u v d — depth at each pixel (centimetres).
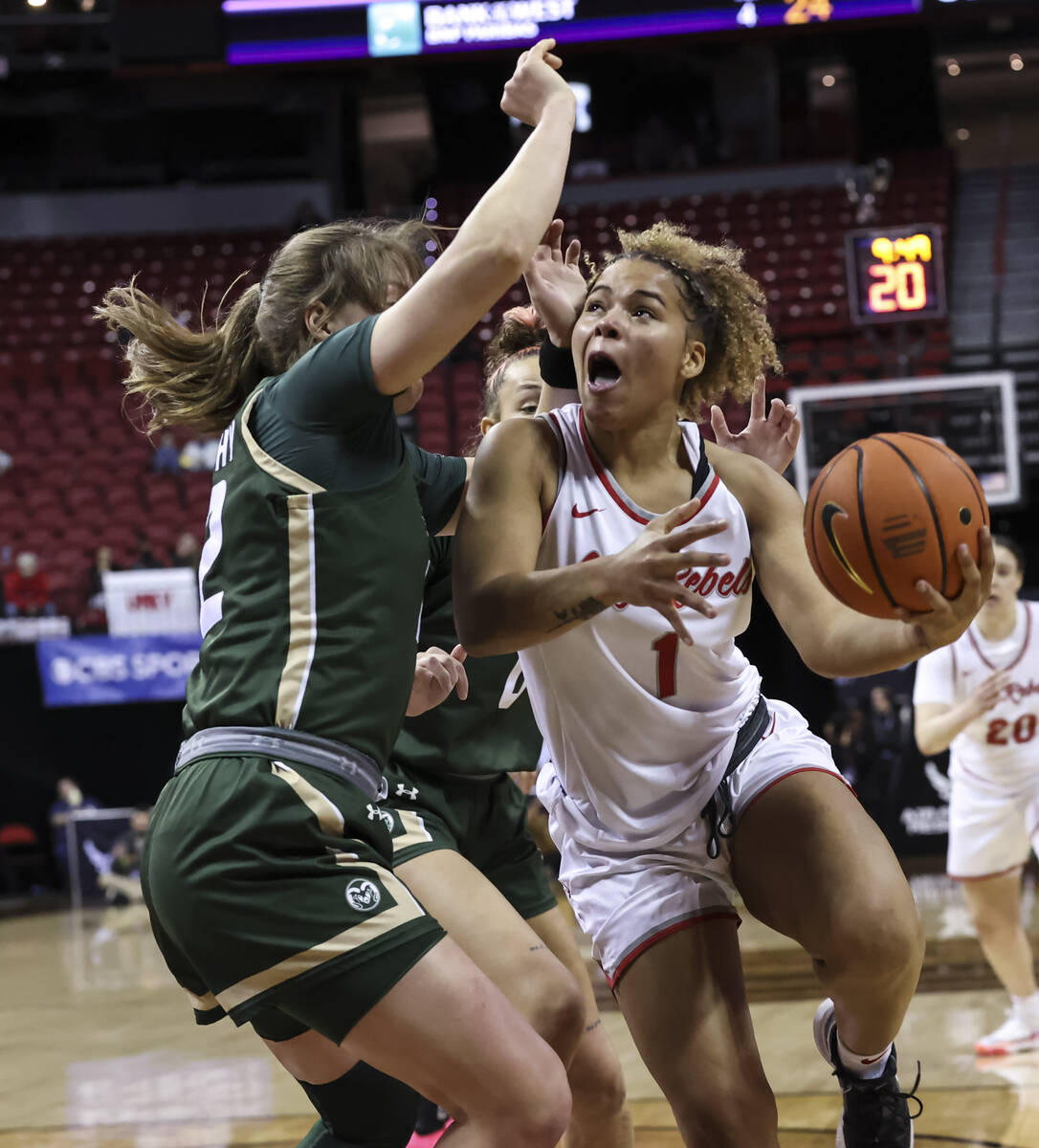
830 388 1438
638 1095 566
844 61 2525
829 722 1440
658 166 2506
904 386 1425
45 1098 625
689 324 305
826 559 264
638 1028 304
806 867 295
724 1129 287
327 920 244
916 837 1419
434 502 340
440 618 367
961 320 2183
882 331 1961
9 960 1170
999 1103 522
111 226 2395
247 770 250
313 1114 563
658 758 315
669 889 311
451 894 317
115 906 1530
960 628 260
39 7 2038
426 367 257
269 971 246
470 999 246
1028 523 1753
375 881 251
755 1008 741
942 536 252
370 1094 295
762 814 307
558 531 303
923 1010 720
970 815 632
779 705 344
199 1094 615
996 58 2658
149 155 2498
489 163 2541
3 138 2473
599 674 304
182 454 1875
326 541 258
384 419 266
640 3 2058
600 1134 354
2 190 2428
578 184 2406
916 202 2280
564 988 303
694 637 303
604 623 298
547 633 264
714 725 315
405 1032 245
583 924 329
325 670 256
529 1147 247
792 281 2119
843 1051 322
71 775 1666
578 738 317
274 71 2159
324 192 2416
